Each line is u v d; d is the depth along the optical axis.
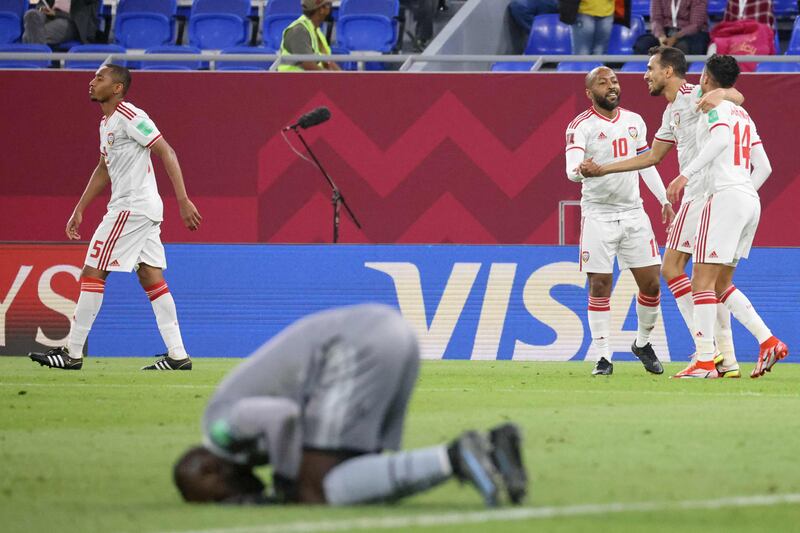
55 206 49.59
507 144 48.75
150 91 49.28
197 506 13.29
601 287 35.88
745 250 34.25
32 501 14.15
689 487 15.20
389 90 49.00
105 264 36.59
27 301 45.00
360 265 45.09
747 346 44.50
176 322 37.69
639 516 13.02
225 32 63.75
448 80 48.91
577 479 15.80
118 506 13.73
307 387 12.98
